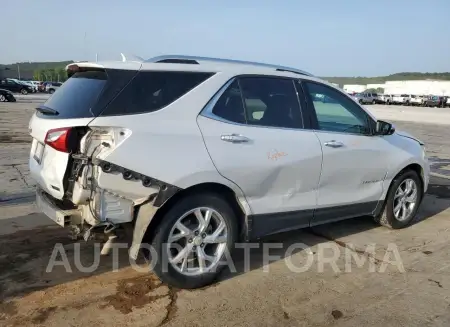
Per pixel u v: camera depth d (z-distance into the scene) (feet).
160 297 12.01
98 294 12.02
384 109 168.35
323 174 14.80
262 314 11.36
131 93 11.42
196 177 11.78
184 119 11.92
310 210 14.74
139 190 11.18
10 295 11.78
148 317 11.00
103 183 10.75
